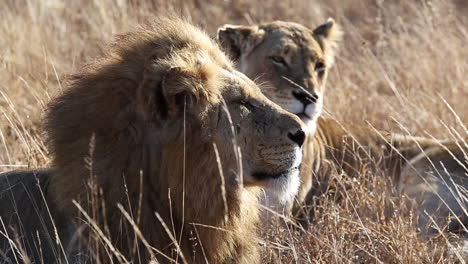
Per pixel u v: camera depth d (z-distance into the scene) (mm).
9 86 14516
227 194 8648
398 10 22172
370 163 13023
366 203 11086
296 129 8727
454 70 17594
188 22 9578
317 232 10477
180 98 8359
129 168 8445
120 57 8688
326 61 14352
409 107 15719
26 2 19750
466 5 23328
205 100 8406
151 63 8406
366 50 17891
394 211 10805
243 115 8680
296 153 8789
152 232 8539
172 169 8461
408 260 9945
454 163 13805
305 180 12938
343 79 17172
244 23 22125
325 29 14797
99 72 8602
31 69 15625
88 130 8406
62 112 8602
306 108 13328
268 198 11211
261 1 22891
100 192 8117
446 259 10133
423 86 17000
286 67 13711
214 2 22578
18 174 9305
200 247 8688
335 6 23203
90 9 19234
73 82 8758
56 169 8531
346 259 9781
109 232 8406
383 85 17656
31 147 11422
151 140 8508
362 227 10148
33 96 13953
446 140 14523
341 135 14328
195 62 8469
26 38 17312
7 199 9062
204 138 8453
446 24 19656
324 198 11570
